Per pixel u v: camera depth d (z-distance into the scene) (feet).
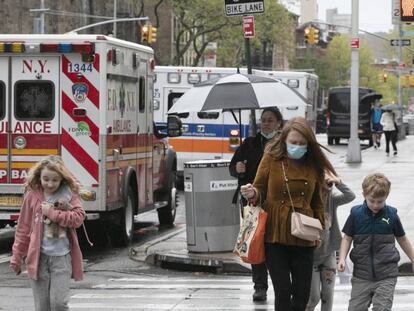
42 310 46.21
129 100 92.73
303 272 46.62
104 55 84.64
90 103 84.79
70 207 45.75
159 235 102.89
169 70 151.53
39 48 83.97
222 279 73.82
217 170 79.61
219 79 70.64
